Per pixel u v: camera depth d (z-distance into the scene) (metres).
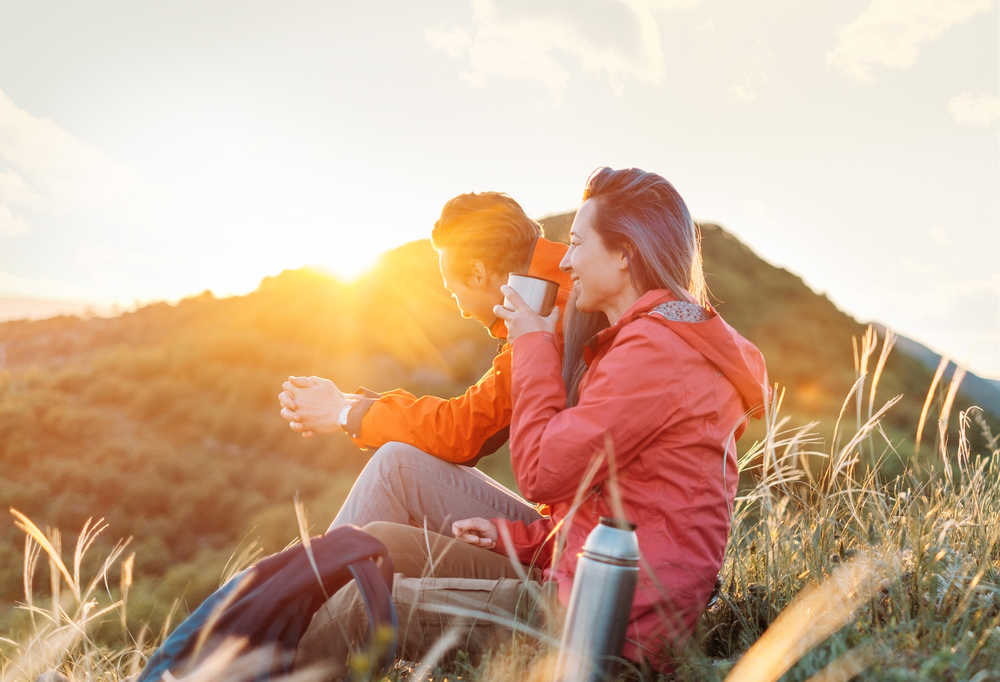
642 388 1.58
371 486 2.04
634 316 1.71
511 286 1.95
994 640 1.43
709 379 1.63
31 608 1.79
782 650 1.38
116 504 21.16
